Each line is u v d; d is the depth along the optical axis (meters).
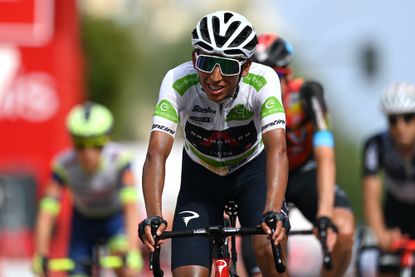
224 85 11.31
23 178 32.53
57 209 19.00
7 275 25.17
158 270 10.96
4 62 32.78
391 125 18.91
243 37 11.27
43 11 32.81
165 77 12.02
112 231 19.59
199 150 12.41
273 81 11.81
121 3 63.38
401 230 19.98
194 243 11.64
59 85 32.91
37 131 32.78
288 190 16.11
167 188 40.62
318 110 14.99
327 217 14.11
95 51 56.84
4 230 31.83
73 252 19.47
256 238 12.02
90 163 18.45
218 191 12.56
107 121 18.53
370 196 19.16
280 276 12.08
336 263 15.49
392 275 17.41
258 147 12.54
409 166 19.11
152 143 11.65
